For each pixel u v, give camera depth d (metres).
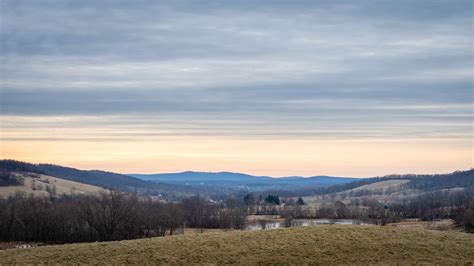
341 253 41.41
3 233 94.88
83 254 43.25
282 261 40.00
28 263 41.00
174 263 40.12
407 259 39.69
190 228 117.00
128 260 41.03
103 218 89.38
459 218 116.56
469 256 40.44
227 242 45.34
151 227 98.56
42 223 95.88
